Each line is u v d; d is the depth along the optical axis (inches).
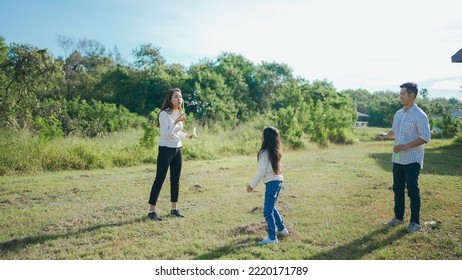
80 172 398.0
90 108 905.5
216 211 240.7
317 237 190.7
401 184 209.6
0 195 282.0
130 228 205.2
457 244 180.4
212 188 315.9
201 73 1243.8
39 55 675.4
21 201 265.7
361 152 657.6
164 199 274.8
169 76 1288.1
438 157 559.5
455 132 1315.2
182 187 318.3
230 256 166.7
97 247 178.4
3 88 641.6
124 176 371.2
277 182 183.5
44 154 414.9
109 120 818.8
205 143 588.1
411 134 201.2
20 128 538.3
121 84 1344.7
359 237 190.7
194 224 213.6
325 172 406.0
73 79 1567.4
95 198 275.1
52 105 776.3
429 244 180.1
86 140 532.4
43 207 248.8
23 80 669.3
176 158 229.9
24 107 652.7
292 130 760.3
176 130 227.0
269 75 1467.8
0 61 641.6
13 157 392.2
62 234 195.5
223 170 424.8
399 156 204.7
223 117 1016.9
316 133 868.0
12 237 190.9
